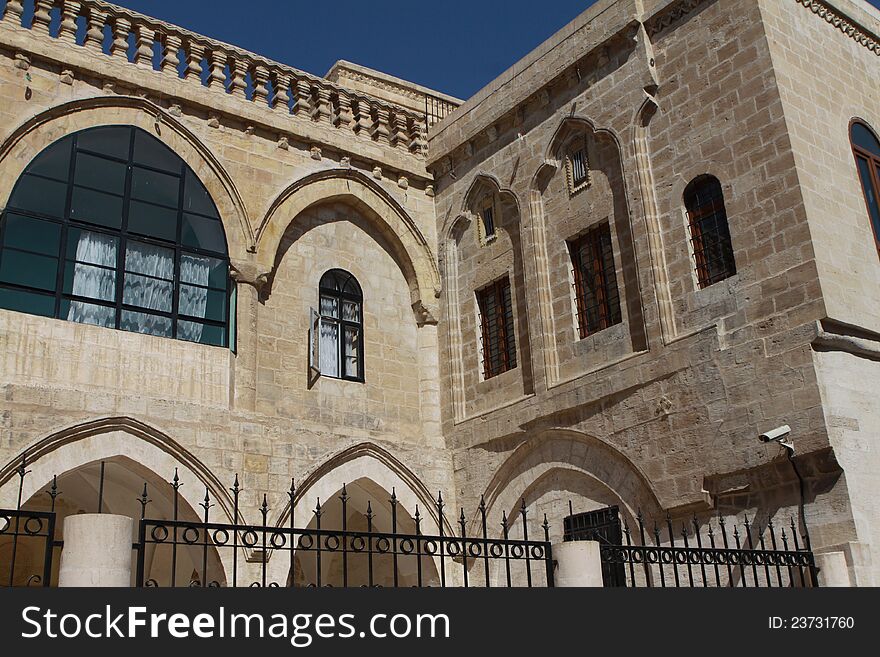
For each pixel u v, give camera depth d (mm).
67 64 17984
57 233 17047
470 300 21859
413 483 20109
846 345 15195
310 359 19562
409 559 20500
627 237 18438
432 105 28672
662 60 18516
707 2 17844
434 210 23219
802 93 16781
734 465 15508
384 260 22312
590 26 19750
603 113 19281
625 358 17766
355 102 22500
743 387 15680
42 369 15977
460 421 21094
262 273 19484
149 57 19344
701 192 17375
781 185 15914
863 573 13750
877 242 16953
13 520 17984
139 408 16469
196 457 16859
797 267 15398
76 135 17844
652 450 16906
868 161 17781
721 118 17141
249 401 18453
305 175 20828
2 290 16062
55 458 15367
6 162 16797
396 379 21438
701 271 17094
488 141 22078
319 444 18766
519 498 19578
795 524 14648
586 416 18312
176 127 19219
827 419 14477
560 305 19641
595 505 18031
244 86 20547
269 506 17625
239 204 19578
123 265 17703
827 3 18359
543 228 20406
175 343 17703
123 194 18125
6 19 17625
